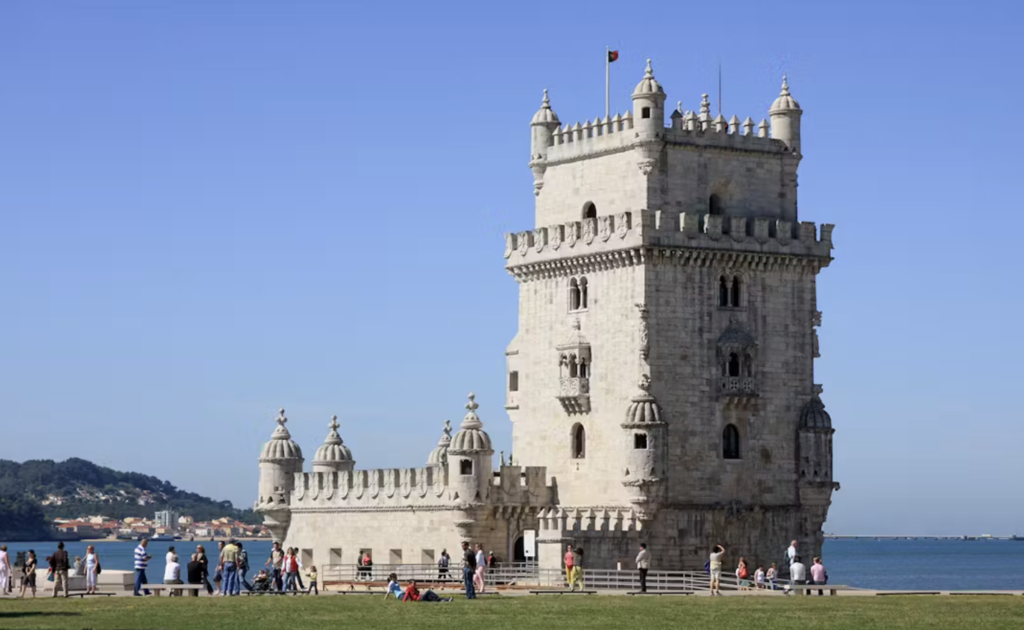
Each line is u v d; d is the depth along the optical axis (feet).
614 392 424.46
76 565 411.34
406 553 446.60
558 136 449.48
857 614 302.45
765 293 435.53
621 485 419.13
